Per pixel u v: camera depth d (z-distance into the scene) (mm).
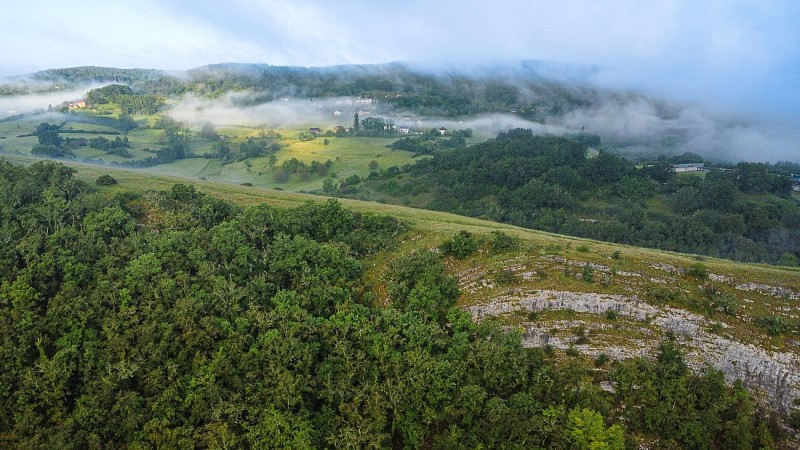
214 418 48781
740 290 65812
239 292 62625
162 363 54125
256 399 50844
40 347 54625
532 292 66250
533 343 62375
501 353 54938
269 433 47531
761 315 62062
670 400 53375
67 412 51406
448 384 52125
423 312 63031
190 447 46938
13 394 50594
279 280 67938
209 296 61406
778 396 56156
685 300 63781
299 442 46500
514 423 49312
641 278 67312
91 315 57312
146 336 55188
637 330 62094
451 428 51031
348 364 54344
